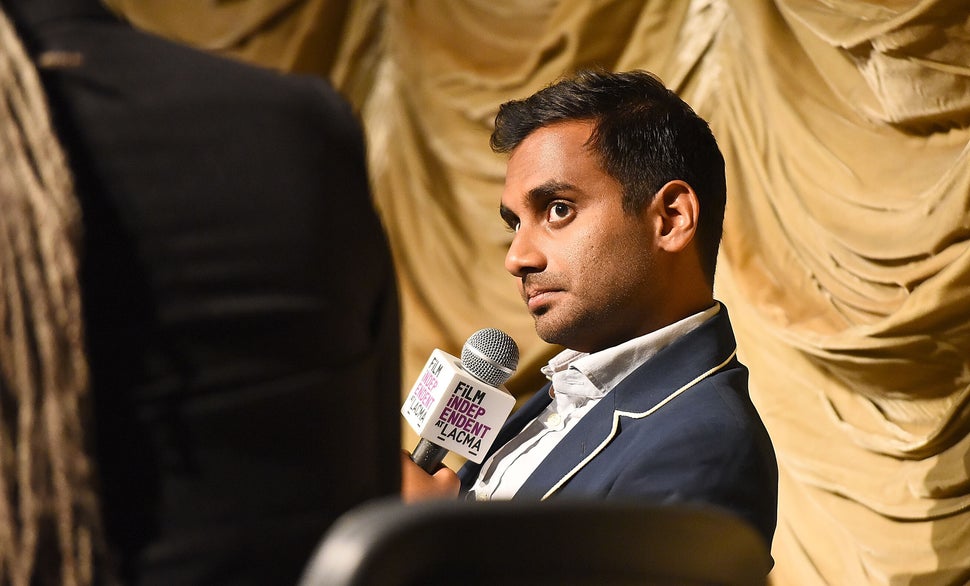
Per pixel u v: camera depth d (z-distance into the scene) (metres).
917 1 7.84
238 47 11.69
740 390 3.71
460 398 3.99
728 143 9.31
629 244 3.75
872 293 7.90
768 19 8.92
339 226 1.84
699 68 9.66
